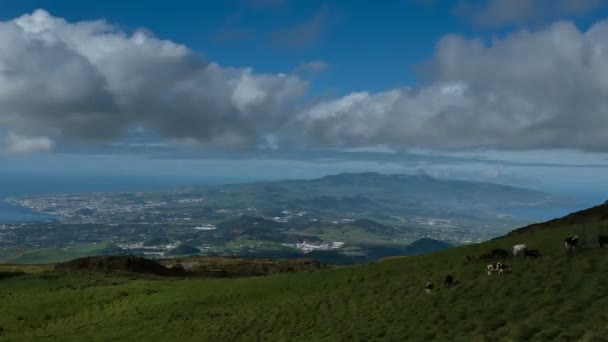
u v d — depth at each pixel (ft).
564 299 111.14
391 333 121.70
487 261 165.99
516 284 132.77
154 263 369.71
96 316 217.15
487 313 114.93
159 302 221.66
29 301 244.22
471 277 151.94
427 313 129.29
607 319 91.30
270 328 156.97
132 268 351.87
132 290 246.06
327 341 128.16
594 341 79.30
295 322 157.17
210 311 196.65
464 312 120.88
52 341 186.19
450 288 147.13
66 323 213.25
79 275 297.94
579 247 155.74
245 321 170.81
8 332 207.10
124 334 184.34
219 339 156.97
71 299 241.55
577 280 122.93
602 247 151.02
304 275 222.07
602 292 109.91
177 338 168.25
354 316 147.23
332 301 169.27
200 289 234.58
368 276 193.16
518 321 104.53
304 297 185.68
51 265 428.97
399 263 205.26
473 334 104.42
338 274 209.77
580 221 227.40
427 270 177.99
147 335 178.91
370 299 160.86
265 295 205.67
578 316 97.40
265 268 428.56
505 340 93.56
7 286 279.90
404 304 144.36
